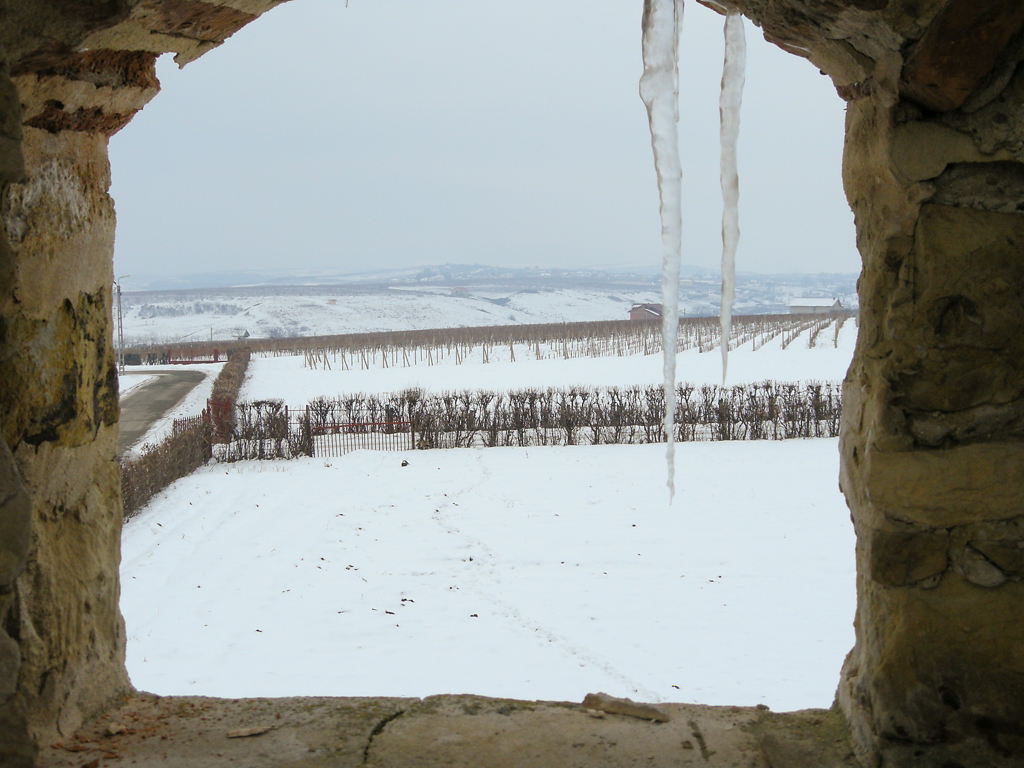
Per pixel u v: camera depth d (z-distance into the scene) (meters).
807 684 6.27
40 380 2.70
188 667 6.84
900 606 2.48
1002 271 2.38
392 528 11.09
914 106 2.38
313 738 2.91
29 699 2.68
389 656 7.02
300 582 9.04
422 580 9.03
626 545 10.06
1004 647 2.41
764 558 9.46
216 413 17.92
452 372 29.56
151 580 9.16
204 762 2.73
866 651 2.68
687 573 9.03
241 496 13.12
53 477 2.81
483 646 7.21
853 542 9.97
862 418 2.65
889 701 2.49
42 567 2.75
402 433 18.27
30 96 2.55
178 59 3.07
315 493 13.18
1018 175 2.36
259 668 6.80
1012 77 2.27
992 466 2.41
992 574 2.41
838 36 2.42
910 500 2.45
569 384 24.67
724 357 2.80
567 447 16.53
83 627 3.02
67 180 2.85
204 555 10.05
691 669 6.62
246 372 32.81
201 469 15.54
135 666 6.86
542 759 2.75
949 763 2.46
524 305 154.50
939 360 2.43
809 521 10.93
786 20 2.51
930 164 2.37
